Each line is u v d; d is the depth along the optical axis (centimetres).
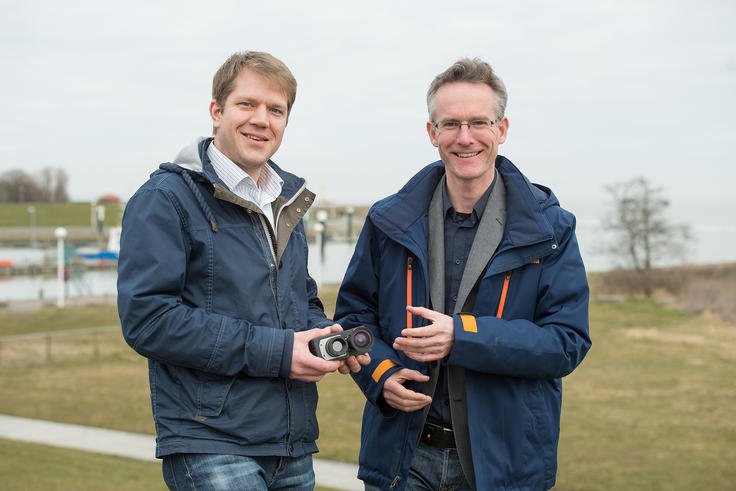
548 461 272
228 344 222
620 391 1884
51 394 1898
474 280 270
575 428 1450
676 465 1146
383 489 279
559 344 257
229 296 234
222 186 234
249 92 238
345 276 303
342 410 1662
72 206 18338
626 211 4419
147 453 1269
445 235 283
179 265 227
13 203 19850
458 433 268
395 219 279
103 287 6981
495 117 267
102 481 895
